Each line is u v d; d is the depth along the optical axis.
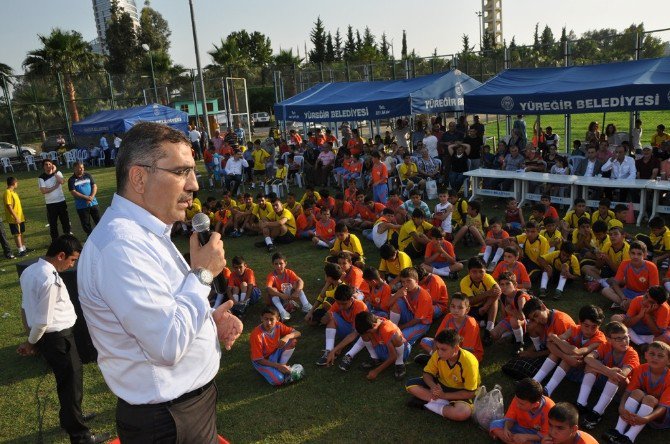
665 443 4.11
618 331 4.46
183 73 39.94
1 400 5.41
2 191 19.92
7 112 27.09
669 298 5.88
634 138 14.52
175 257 1.82
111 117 25.34
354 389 5.18
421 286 6.45
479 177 12.48
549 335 4.93
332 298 6.68
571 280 7.35
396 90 15.35
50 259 4.32
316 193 11.66
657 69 11.04
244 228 11.55
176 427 1.76
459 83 14.99
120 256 1.57
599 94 10.62
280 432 4.55
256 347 5.43
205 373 1.83
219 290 3.18
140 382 1.70
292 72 25.52
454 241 9.15
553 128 28.50
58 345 4.16
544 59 17.78
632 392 4.22
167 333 1.55
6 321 7.44
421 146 14.32
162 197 1.72
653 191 9.83
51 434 4.80
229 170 15.65
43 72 32.53
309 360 5.84
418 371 5.46
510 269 6.77
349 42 73.56
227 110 26.92
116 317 1.62
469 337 5.32
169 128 1.78
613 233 6.92
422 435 4.39
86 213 11.13
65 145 28.75
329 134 18.56
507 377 5.22
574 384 5.04
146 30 55.41
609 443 4.19
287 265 9.15
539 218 8.91
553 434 3.62
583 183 10.12
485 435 4.34
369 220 10.87
